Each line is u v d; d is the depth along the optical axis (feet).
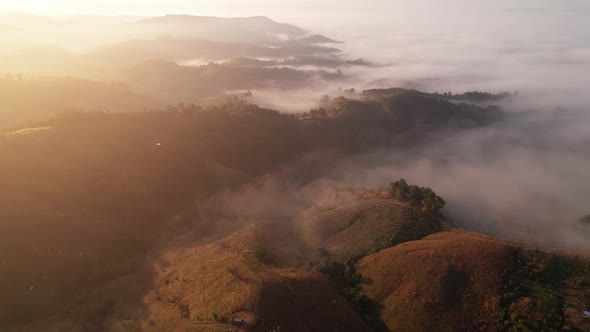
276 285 170.19
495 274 189.67
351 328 165.48
